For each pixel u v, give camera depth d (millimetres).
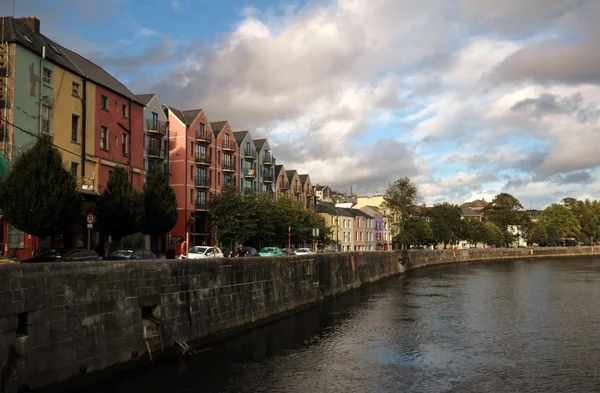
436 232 103500
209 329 19141
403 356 17672
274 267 25875
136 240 46406
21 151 30078
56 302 12211
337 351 18422
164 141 58188
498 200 133625
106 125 40719
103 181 39906
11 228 31953
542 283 48062
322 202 103812
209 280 19391
